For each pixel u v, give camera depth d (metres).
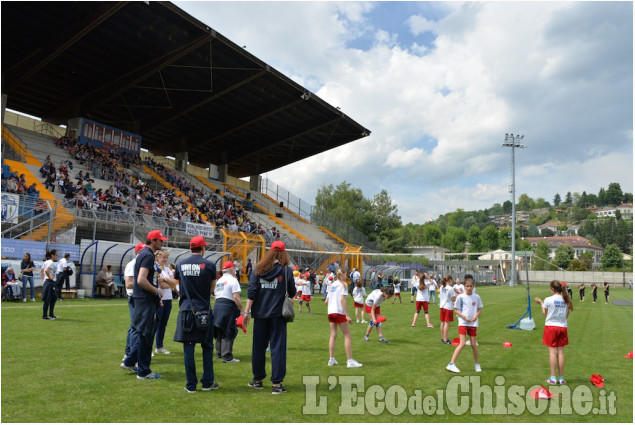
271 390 6.48
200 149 53.22
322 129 47.38
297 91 38.75
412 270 47.84
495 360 9.31
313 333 12.85
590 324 17.23
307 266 39.16
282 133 48.44
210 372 6.35
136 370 7.13
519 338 12.75
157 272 8.80
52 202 24.56
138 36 29.94
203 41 30.31
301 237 47.69
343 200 72.75
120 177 35.59
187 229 30.70
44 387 6.24
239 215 44.00
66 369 7.27
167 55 32.00
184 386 6.52
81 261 21.02
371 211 73.44
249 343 10.59
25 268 17.03
